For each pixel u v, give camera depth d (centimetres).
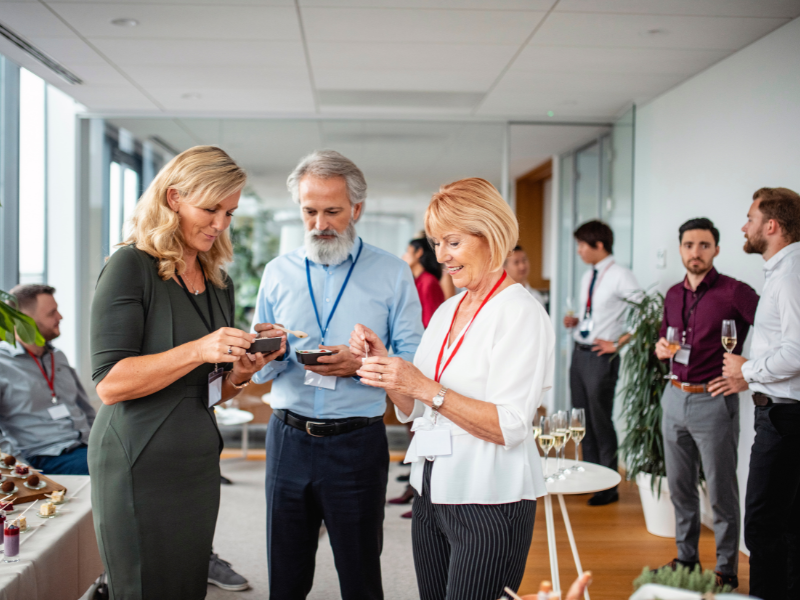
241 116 540
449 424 156
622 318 428
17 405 301
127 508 153
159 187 161
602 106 505
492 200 152
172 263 160
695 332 310
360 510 201
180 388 161
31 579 171
